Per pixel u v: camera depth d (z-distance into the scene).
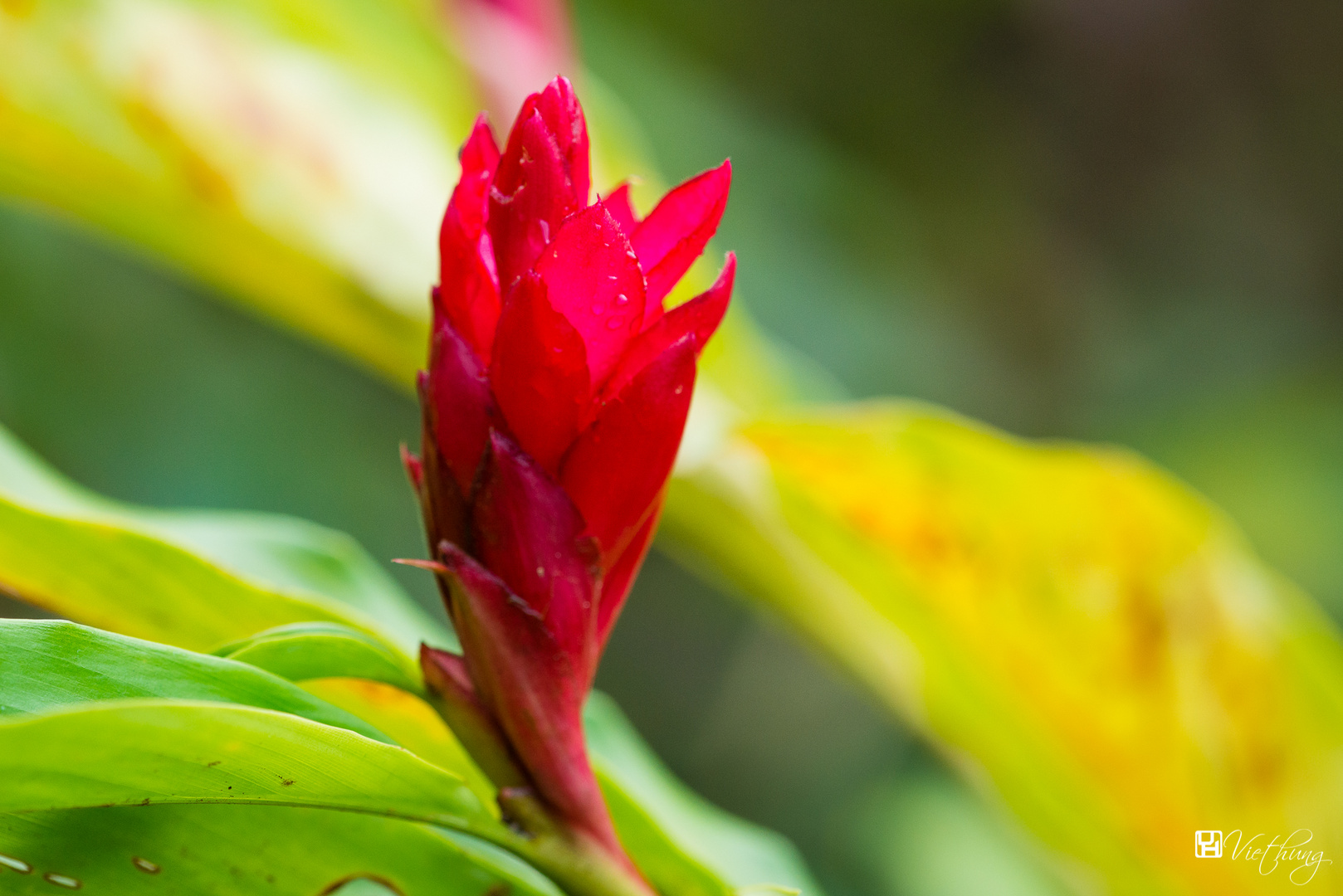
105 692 0.90
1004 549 1.19
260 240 1.13
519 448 0.90
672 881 0.96
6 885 0.92
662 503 0.92
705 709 3.85
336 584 1.05
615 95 3.25
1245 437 3.43
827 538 1.20
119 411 2.46
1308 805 1.22
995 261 4.20
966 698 1.27
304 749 0.89
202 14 1.19
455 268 0.91
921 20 4.15
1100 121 4.35
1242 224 4.37
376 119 1.25
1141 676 1.22
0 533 0.97
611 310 0.90
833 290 3.50
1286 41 4.14
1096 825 1.27
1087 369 4.15
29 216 2.37
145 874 0.92
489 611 0.91
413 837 0.94
